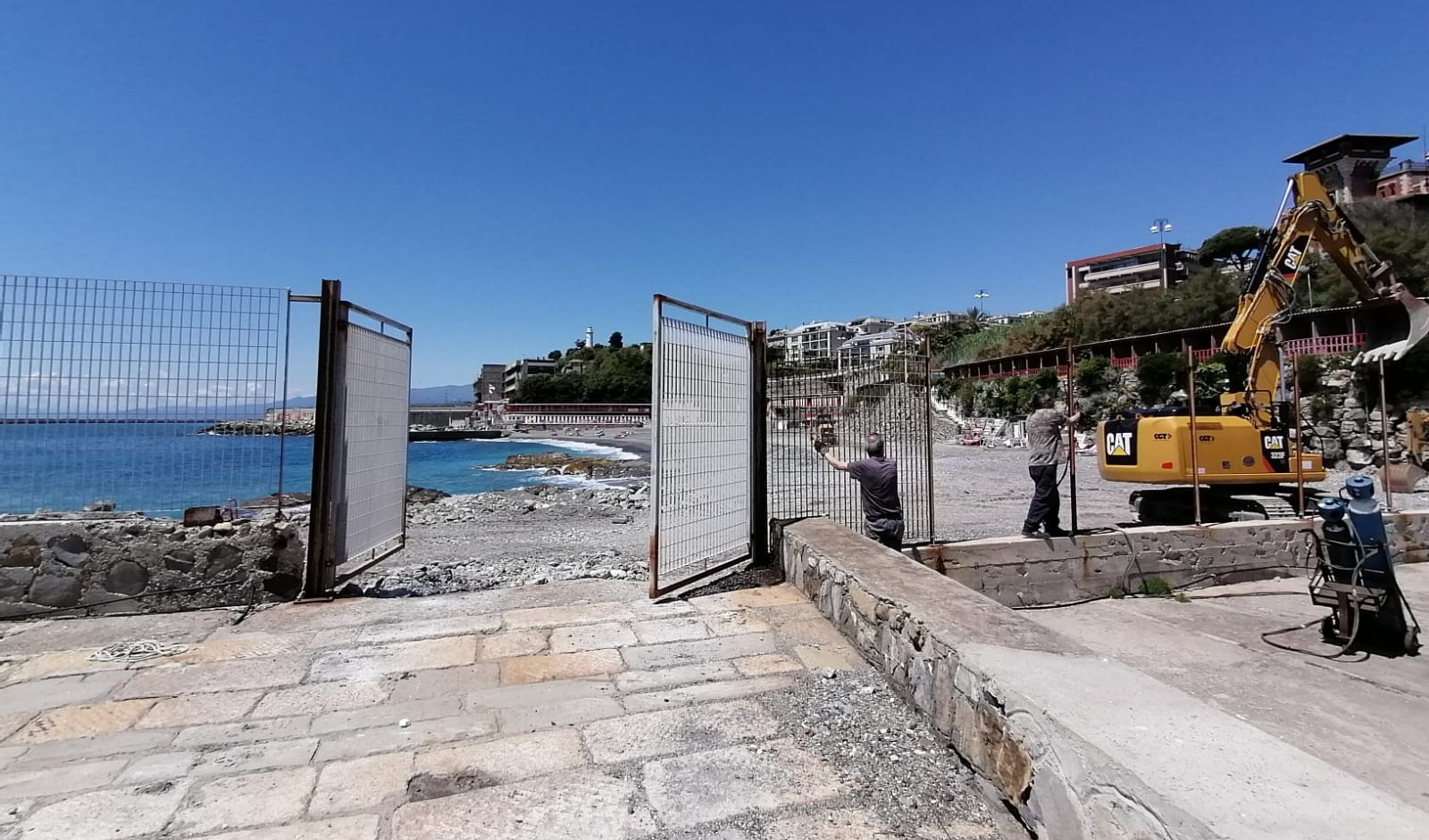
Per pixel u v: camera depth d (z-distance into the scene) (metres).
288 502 6.02
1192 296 42.91
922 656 3.56
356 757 3.13
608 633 4.88
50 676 3.99
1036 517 8.23
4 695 3.72
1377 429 20.84
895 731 3.46
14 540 4.95
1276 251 11.14
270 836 2.53
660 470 5.53
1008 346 54.03
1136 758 2.04
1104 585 8.20
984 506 15.23
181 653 4.38
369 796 2.81
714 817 2.71
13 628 4.79
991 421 38.50
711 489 6.29
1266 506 10.54
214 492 5.44
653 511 5.51
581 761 3.12
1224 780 1.90
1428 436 19.33
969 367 47.94
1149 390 31.19
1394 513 9.55
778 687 3.98
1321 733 4.59
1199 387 28.53
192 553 5.28
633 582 6.29
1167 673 5.74
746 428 6.89
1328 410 22.05
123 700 3.69
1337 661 5.95
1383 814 1.72
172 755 3.12
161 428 5.30
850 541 5.83
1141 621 7.26
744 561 6.79
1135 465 10.37
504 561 9.40
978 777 2.94
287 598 5.53
